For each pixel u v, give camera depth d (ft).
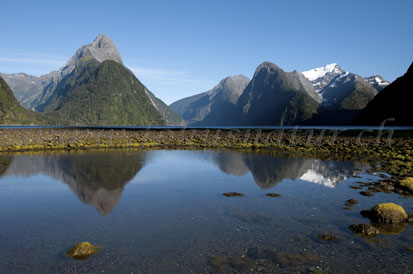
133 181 56.80
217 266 23.13
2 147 115.96
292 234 29.78
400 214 33.65
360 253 25.43
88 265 23.31
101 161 85.10
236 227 31.78
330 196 45.37
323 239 28.45
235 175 63.67
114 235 29.53
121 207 39.47
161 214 36.32
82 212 37.17
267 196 45.42
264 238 28.76
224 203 41.39
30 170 68.28
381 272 22.26
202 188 51.03
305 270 22.49
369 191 48.44
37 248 26.55
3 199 43.29
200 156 100.22
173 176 62.28
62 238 28.78
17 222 33.42
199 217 35.22
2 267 23.03
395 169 70.74
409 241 27.96
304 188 51.16
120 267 22.99
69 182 55.47
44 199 43.39
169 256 24.88
